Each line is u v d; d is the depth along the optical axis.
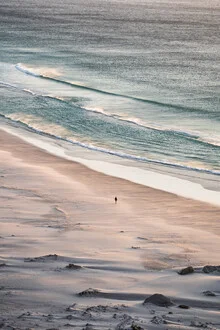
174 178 111.12
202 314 40.22
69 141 139.12
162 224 83.38
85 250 66.50
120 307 40.78
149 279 52.12
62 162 121.88
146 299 42.62
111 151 130.12
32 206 89.88
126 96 186.62
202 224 84.38
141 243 72.12
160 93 194.62
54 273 52.22
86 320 36.31
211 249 70.69
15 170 113.62
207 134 143.12
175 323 36.25
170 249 69.12
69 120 157.75
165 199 97.50
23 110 168.88
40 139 141.50
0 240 69.25
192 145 133.75
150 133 143.88
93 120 156.75
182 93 195.25
